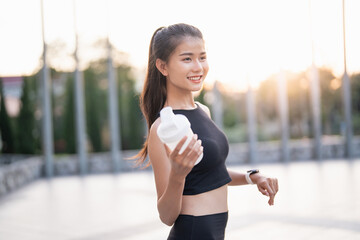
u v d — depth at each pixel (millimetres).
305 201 7184
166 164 1492
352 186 8617
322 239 4699
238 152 15578
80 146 14352
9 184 10828
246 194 8258
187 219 1509
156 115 1641
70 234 5641
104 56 20297
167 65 1584
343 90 15891
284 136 15594
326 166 13125
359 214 5938
